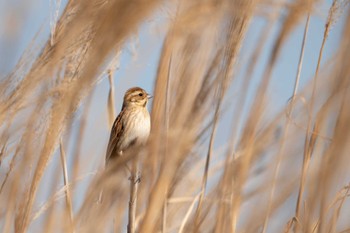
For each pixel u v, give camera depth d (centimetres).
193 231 643
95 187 477
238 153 650
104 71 469
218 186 657
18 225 504
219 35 590
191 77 593
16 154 482
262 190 658
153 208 603
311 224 606
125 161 506
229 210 653
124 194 577
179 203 661
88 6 443
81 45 451
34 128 471
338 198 596
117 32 444
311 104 629
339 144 582
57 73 461
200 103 591
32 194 502
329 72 610
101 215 480
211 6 569
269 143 651
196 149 595
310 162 636
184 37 587
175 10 541
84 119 597
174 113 577
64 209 539
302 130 638
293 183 652
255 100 637
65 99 465
